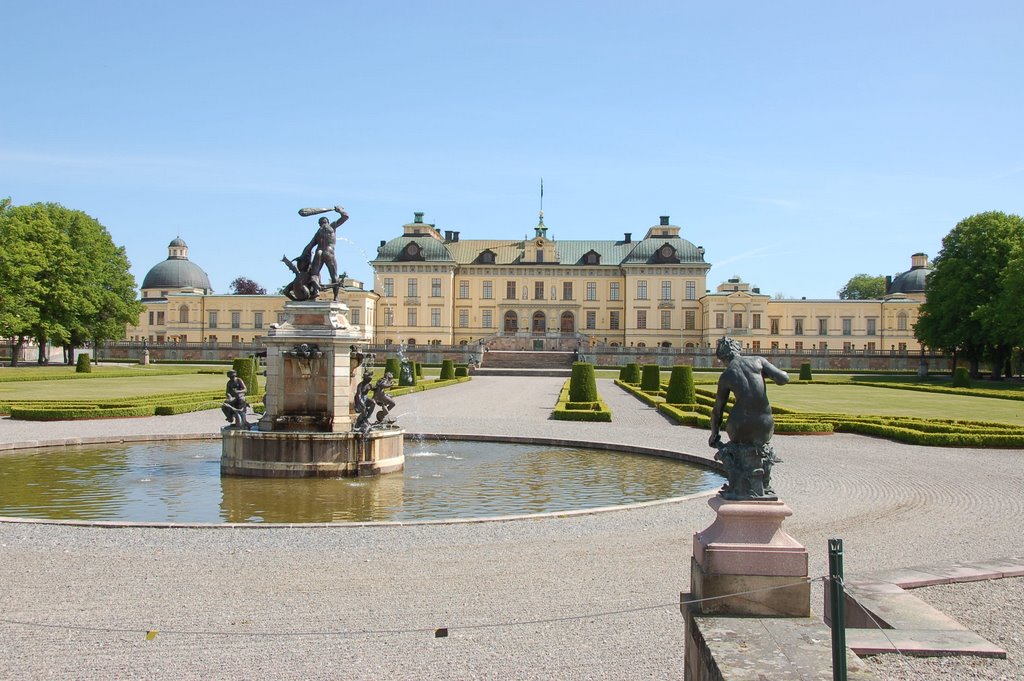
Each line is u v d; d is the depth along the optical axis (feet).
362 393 79.97
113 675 28.71
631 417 137.28
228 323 443.73
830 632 26.45
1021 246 244.42
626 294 424.05
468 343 421.18
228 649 31.12
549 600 37.01
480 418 133.08
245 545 46.88
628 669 29.37
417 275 425.28
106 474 78.59
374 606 36.11
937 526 52.80
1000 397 185.26
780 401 172.96
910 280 449.06
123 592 37.96
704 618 27.61
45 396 160.66
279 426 79.61
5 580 39.83
